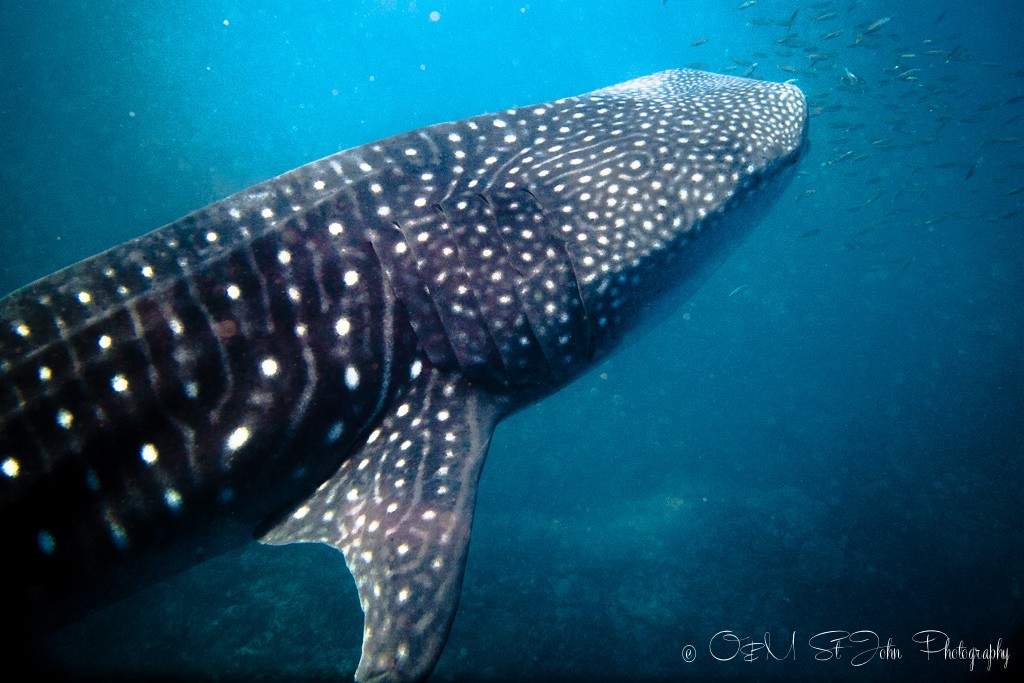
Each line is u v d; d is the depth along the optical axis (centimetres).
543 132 320
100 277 222
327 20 3925
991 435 1498
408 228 262
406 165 281
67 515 199
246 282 234
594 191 294
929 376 1980
